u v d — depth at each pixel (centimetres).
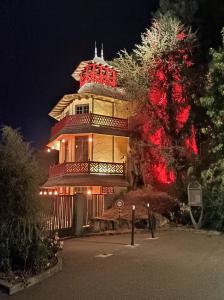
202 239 1486
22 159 877
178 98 2769
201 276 842
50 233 1021
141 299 670
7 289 712
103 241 1456
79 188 3042
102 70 3234
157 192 2478
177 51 2923
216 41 3158
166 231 1808
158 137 2786
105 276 844
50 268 866
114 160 3086
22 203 845
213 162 2091
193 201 1894
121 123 3081
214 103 1944
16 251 829
